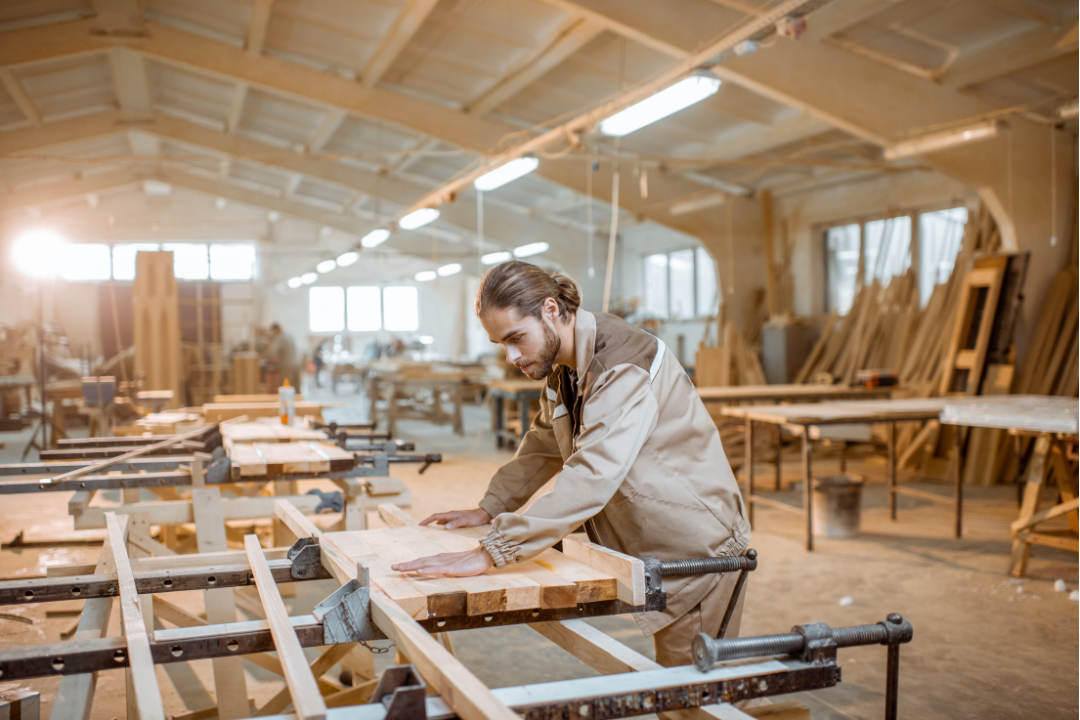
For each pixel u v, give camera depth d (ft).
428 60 29.22
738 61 21.94
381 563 5.05
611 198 37.40
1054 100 23.39
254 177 56.13
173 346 26.84
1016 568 14.19
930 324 27.35
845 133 30.12
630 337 5.23
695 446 5.41
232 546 14.73
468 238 61.41
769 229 38.93
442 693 3.64
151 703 3.51
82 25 28.76
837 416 16.44
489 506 6.16
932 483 23.18
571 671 10.23
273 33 29.12
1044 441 14.03
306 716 3.22
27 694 5.00
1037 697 9.27
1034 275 24.12
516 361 5.15
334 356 74.13
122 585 5.24
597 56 26.73
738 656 4.08
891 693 4.42
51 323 49.24
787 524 18.45
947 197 30.12
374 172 46.70
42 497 21.94
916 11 20.57
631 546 5.46
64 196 53.72
